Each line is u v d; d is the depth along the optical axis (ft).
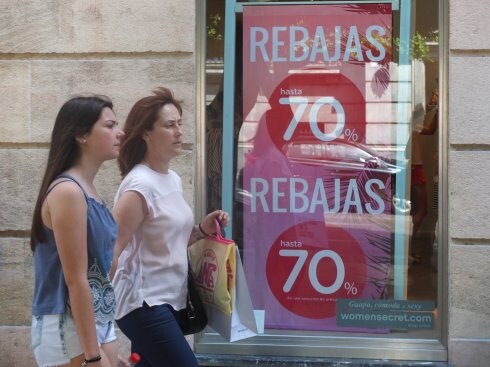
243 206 17.84
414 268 17.35
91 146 9.52
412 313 17.35
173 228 11.60
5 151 18.10
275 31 17.79
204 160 17.88
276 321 17.67
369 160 17.52
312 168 17.67
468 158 16.84
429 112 17.38
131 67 17.80
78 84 17.94
